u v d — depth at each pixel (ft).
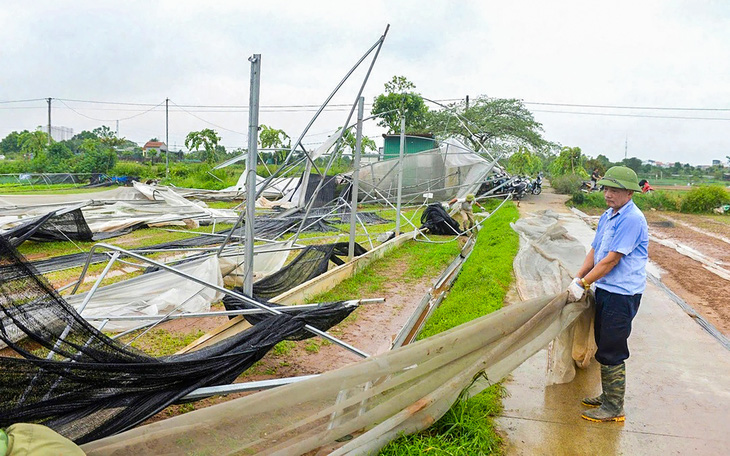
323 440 11.43
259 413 10.86
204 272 25.11
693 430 14.24
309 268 28.48
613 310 14.20
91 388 10.88
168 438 10.39
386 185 79.46
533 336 14.55
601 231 15.42
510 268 32.65
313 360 19.80
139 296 23.66
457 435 13.19
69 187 107.55
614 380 14.39
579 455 12.96
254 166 20.53
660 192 93.09
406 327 20.68
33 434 9.02
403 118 45.96
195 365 12.75
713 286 31.24
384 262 38.19
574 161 151.64
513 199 97.45
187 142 133.49
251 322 19.74
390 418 12.35
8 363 9.52
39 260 33.27
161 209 58.95
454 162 70.59
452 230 53.36
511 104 122.72
